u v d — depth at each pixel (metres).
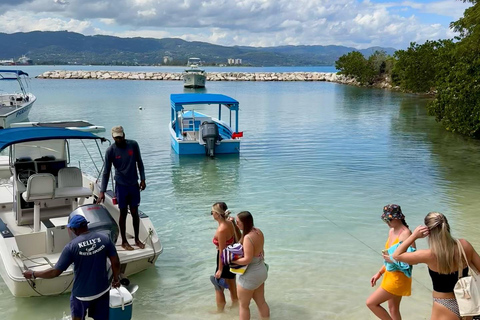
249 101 42.72
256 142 20.30
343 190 12.48
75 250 4.70
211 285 7.00
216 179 13.78
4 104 27.42
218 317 6.02
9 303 6.35
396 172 14.65
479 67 21.64
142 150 18.34
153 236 7.14
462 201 11.42
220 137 17.69
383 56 71.38
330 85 73.38
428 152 18.19
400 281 4.96
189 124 19.98
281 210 10.71
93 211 6.68
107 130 23.20
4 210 8.49
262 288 5.66
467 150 18.66
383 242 8.71
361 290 6.79
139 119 28.09
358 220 9.99
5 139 7.04
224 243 5.80
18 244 6.71
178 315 6.08
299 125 26.12
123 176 6.88
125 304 5.34
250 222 5.33
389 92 56.38
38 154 8.35
